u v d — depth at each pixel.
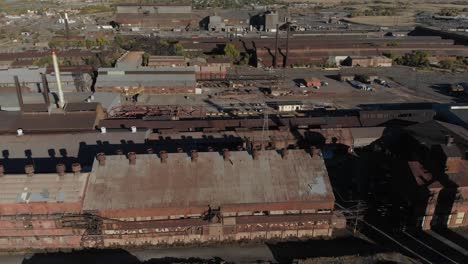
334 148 76.88
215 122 83.44
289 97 117.88
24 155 61.94
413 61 158.12
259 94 120.38
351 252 50.38
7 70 121.75
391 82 134.88
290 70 150.88
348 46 165.50
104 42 174.00
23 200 48.31
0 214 48.50
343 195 62.94
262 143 73.69
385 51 164.62
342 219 53.75
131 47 166.62
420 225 54.91
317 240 52.56
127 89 117.12
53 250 50.34
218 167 53.78
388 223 56.25
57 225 49.22
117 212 49.16
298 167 54.44
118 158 53.84
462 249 51.25
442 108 95.75
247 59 158.38
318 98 117.69
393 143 78.25
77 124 74.38
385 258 47.84
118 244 51.09
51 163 61.00
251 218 50.53
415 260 48.72
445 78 140.62
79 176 51.19
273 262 48.31
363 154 77.81
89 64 141.88
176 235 51.22
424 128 76.44
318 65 156.25
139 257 49.22
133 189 50.72
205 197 50.69
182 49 162.12
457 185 53.22
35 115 76.44
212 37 191.75
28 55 148.88
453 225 55.62
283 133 76.44
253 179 52.81
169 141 71.12
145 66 133.88
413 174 55.84
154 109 102.88
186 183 51.88
